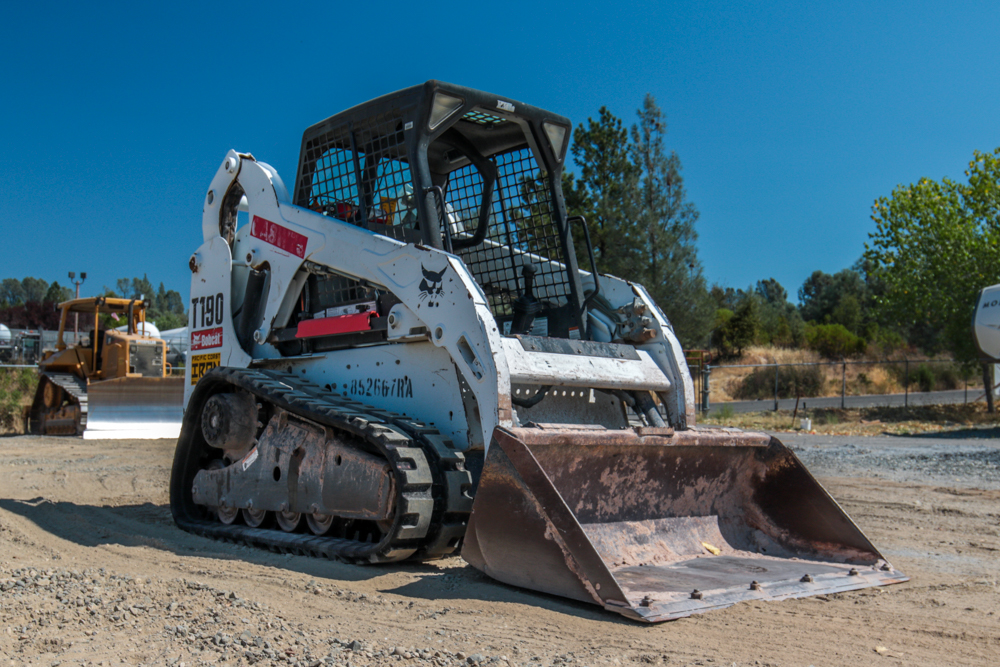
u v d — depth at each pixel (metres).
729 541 5.22
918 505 7.72
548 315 6.20
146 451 14.09
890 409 23.05
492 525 4.19
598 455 4.61
